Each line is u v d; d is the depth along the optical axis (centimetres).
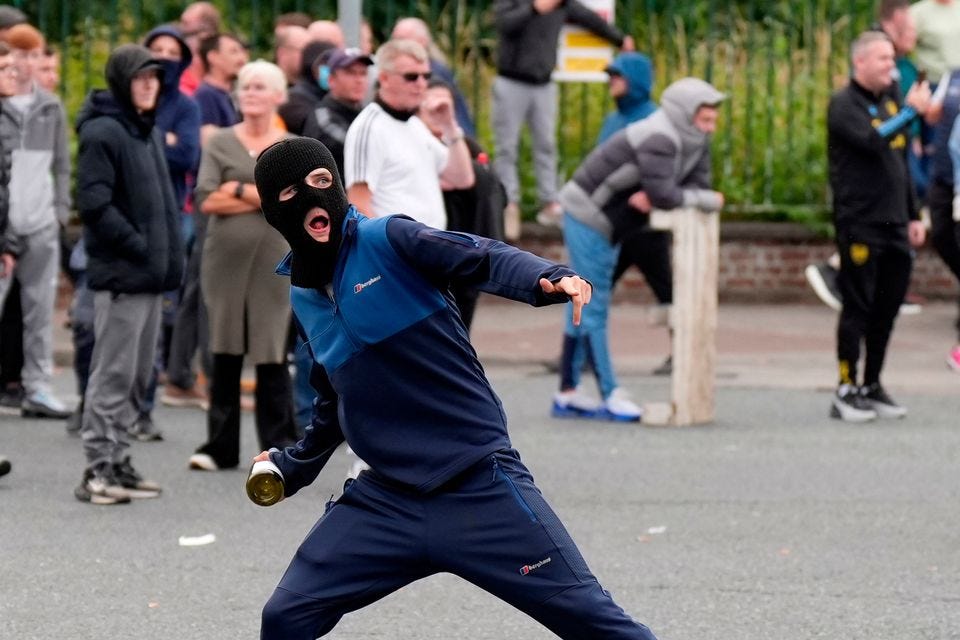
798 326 3903
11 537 2089
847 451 2678
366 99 2902
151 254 2248
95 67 4294
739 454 2650
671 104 2812
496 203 2506
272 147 1230
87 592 1853
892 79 2936
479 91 4400
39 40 2838
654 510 2270
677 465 2561
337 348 1248
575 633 1234
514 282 1173
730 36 4284
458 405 1244
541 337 3734
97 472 2283
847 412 2950
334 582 1251
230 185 2416
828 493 2380
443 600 1842
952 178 3297
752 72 4353
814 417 2977
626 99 3372
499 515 1232
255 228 2425
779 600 1839
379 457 1250
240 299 2439
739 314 4056
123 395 2283
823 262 4206
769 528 2173
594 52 4094
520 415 2969
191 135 2892
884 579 1930
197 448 2567
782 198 4319
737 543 2094
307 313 1269
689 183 2911
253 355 2444
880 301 2953
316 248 1236
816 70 4431
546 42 3969
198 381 3142
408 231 1222
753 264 4203
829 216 4228
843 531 2159
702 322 2894
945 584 1911
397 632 1717
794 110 4394
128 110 2239
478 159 2505
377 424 1248
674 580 1919
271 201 1227
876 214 2889
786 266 4206
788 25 4506
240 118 3136
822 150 4359
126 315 2256
